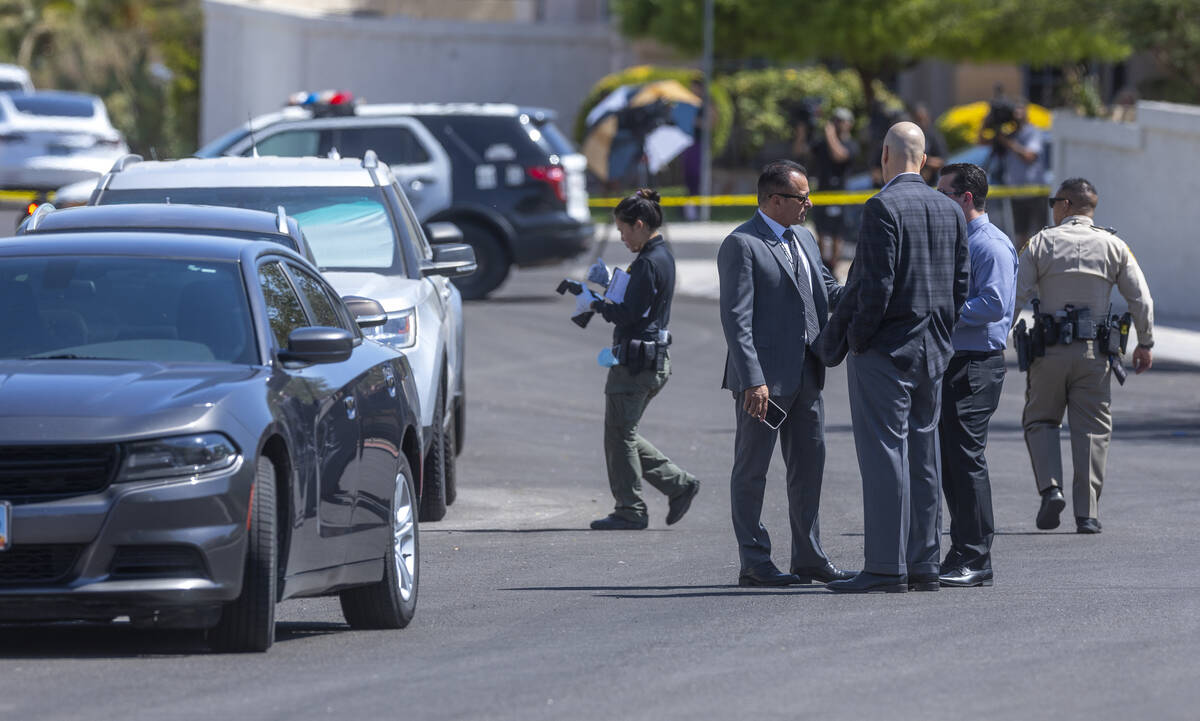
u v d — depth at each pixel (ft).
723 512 129.18
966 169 97.14
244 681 68.23
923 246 88.69
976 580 92.84
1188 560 101.40
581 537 117.29
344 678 69.05
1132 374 199.93
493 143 249.34
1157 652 73.31
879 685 67.36
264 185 128.67
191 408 70.79
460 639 79.36
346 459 79.61
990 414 94.68
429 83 415.23
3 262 82.02
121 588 68.59
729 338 92.94
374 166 131.64
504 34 415.23
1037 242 116.47
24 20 551.18
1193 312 248.11
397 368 90.07
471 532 119.75
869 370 89.35
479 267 250.57
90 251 82.64
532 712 63.10
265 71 435.53
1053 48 348.59
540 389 186.91
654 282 117.91
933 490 90.74
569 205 252.83
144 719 61.72
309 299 86.48
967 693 65.92
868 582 90.53
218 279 80.89
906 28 350.02
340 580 78.84
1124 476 138.31
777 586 94.53
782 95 381.81
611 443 120.37
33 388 71.56
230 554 70.03
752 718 62.23
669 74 376.68
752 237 93.25
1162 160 251.60
